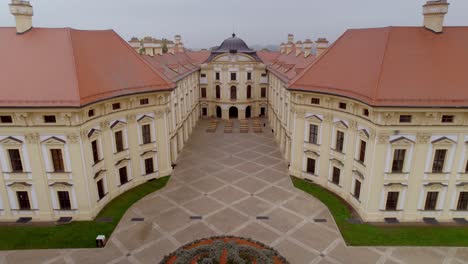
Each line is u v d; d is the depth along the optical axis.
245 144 60.44
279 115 59.22
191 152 55.91
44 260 28.09
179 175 45.75
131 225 33.41
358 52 37.56
